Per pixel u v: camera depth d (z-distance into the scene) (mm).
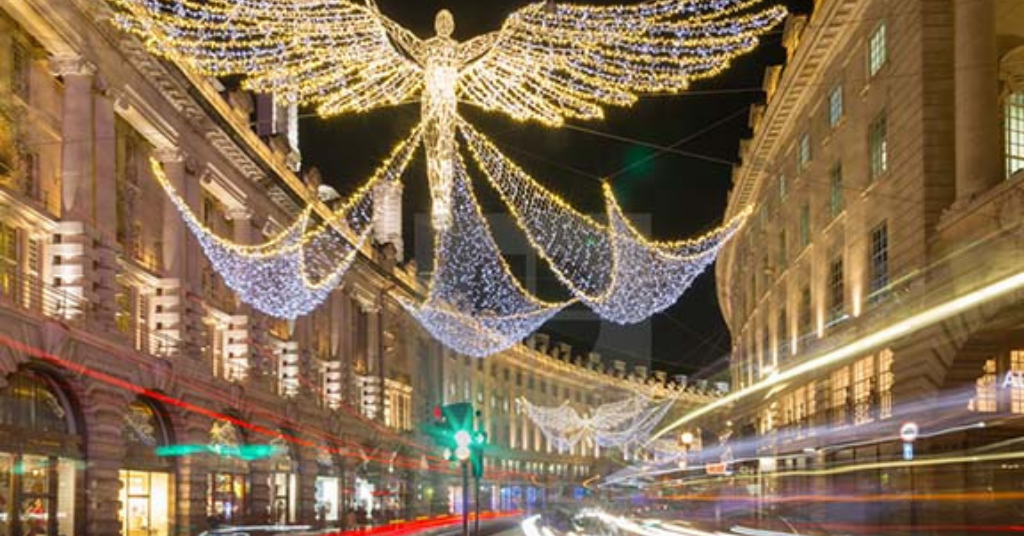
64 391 26625
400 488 65625
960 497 27328
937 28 28422
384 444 62250
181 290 34125
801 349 43656
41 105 27078
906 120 29469
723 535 35000
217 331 40719
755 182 54688
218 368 40625
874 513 32219
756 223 56188
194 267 35656
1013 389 27875
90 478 27125
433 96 18578
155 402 32000
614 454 124250
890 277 30969
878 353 33375
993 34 27125
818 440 40219
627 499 58562
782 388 47969
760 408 54688
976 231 25297
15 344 22969
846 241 36094
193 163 35500
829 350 37875
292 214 47062
